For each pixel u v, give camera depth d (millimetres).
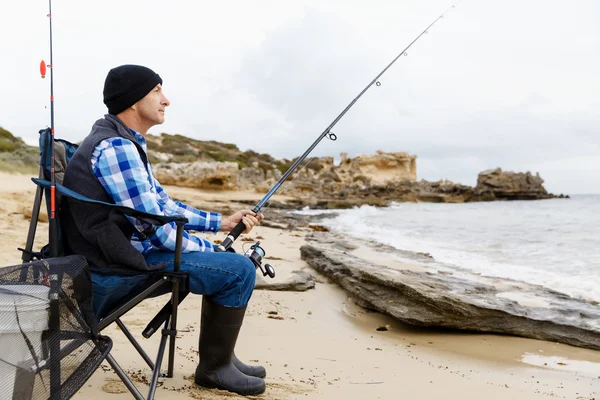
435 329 5352
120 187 2047
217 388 2477
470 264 8906
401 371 3615
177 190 34281
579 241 12891
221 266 2270
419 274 6645
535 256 10094
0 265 5074
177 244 2064
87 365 1777
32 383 1604
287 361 3473
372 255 10062
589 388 3582
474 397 3127
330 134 3443
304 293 6410
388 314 5773
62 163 2232
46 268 1740
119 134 2127
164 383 2502
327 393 2771
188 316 4359
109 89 2203
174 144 59062
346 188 56500
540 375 3916
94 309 2088
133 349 3123
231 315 2381
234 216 2586
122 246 2010
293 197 43750
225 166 37250
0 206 9727
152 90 2256
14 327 1578
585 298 6070
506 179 61500
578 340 4832
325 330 4809
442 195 57656
